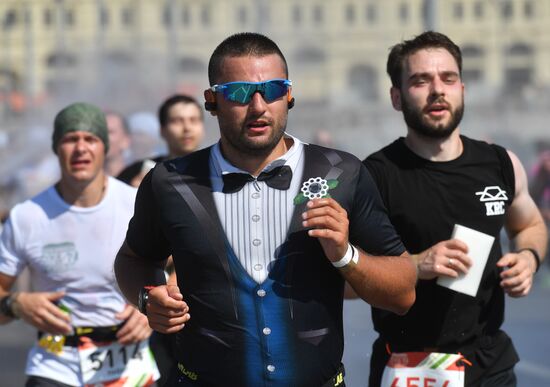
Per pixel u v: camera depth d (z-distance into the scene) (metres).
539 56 120.25
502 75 121.00
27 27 104.62
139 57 90.69
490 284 9.39
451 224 9.35
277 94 7.29
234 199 7.34
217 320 7.29
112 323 10.56
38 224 10.48
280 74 7.36
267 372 7.25
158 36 100.38
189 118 14.10
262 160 7.41
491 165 9.49
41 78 103.81
